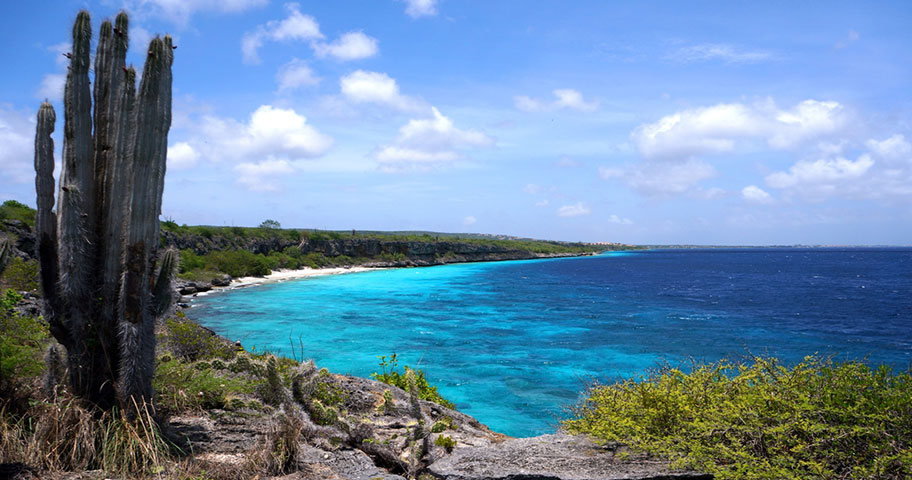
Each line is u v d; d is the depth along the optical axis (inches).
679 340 1051.9
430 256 4645.7
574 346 960.3
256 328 1087.6
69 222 181.0
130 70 190.2
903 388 142.4
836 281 2989.7
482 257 5561.0
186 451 179.9
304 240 3619.6
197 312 1327.5
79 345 184.7
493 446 191.6
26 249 1117.7
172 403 221.8
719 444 153.6
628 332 1142.3
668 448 160.9
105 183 194.7
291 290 2006.6
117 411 179.5
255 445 181.6
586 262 5880.9
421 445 185.8
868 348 1025.5
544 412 569.3
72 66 189.6
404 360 816.3
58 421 166.4
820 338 1127.0
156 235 192.2
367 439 198.2
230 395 233.6
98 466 161.3
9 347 197.6
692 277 3309.5
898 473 130.2
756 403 157.1
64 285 181.3
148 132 185.3
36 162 190.5
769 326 1279.5
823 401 148.5
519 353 888.9
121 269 187.8
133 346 181.2
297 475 166.1
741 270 4261.8
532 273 3555.6
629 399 190.7
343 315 1317.7
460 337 1032.8
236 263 2485.2
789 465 139.9
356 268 3570.4
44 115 192.1
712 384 187.0
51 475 152.3
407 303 1631.4
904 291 2308.1
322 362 784.3
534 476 155.6
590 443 183.8
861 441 139.9
